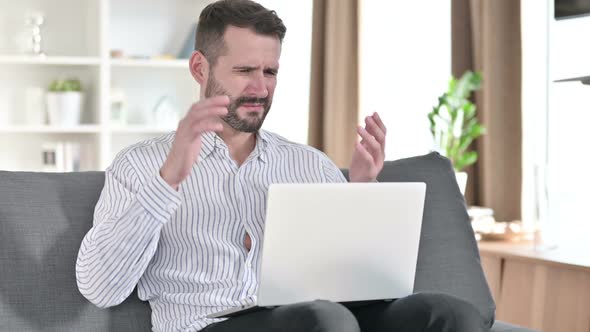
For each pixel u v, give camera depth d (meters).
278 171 3.19
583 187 5.48
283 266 2.65
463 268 3.34
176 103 7.29
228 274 2.96
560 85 5.66
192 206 3.00
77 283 2.88
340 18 7.03
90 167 7.04
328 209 2.67
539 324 4.30
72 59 6.71
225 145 3.08
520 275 4.43
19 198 2.96
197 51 3.12
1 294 2.83
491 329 3.12
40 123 6.86
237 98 3.01
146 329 2.98
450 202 3.45
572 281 4.13
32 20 6.82
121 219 2.73
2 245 2.88
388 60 7.07
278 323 2.52
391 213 2.77
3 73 6.92
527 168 5.69
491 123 5.73
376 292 2.82
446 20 6.79
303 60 7.66
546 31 5.65
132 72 7.23
